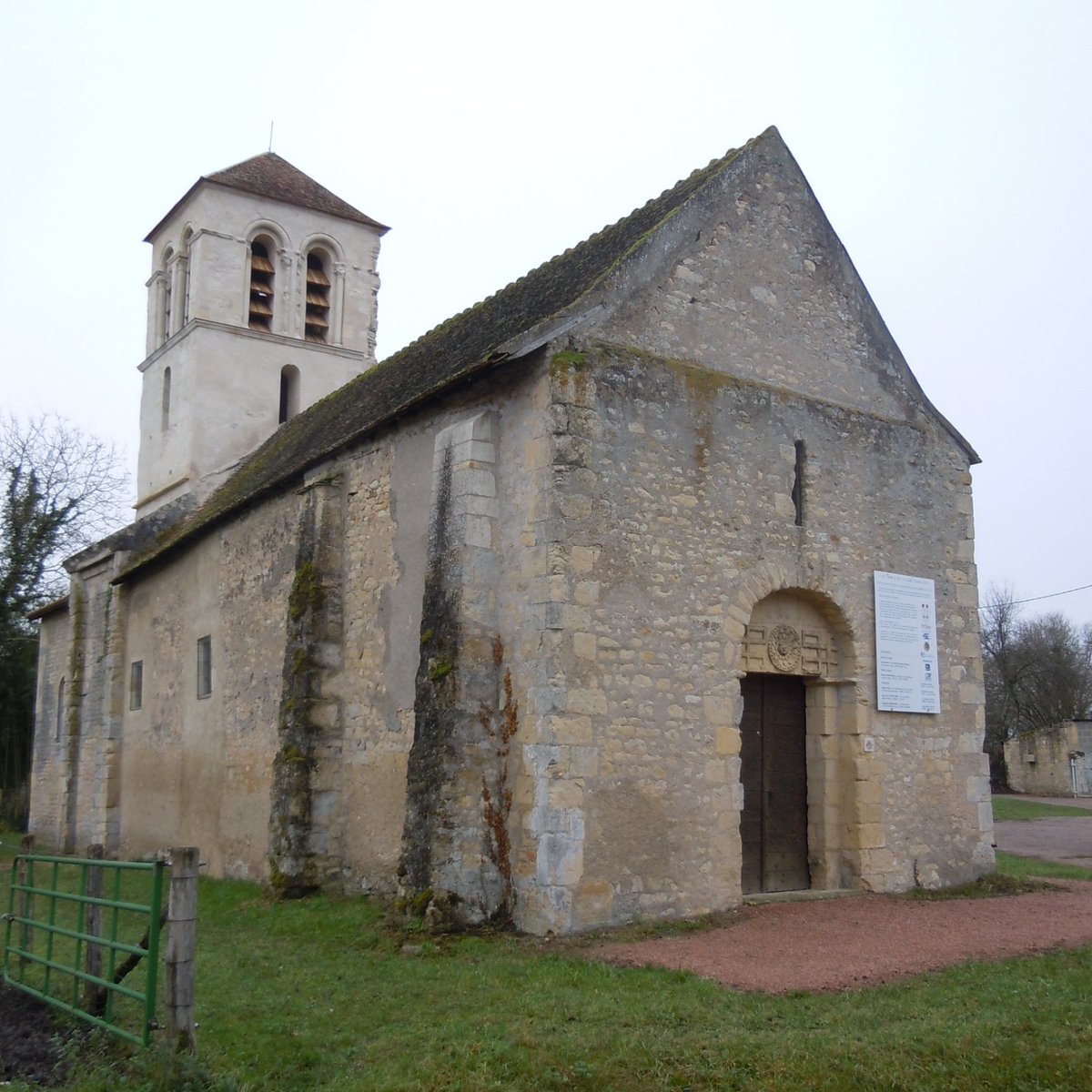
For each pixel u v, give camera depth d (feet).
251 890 45.52
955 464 47.60
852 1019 23.35
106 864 24.94
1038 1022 23.11
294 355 74.69
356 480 45.42
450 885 33.65
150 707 63.93
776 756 41.68
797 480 41.91
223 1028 24.30
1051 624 189.57
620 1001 25.21
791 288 43.34
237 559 54.70
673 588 37.01
